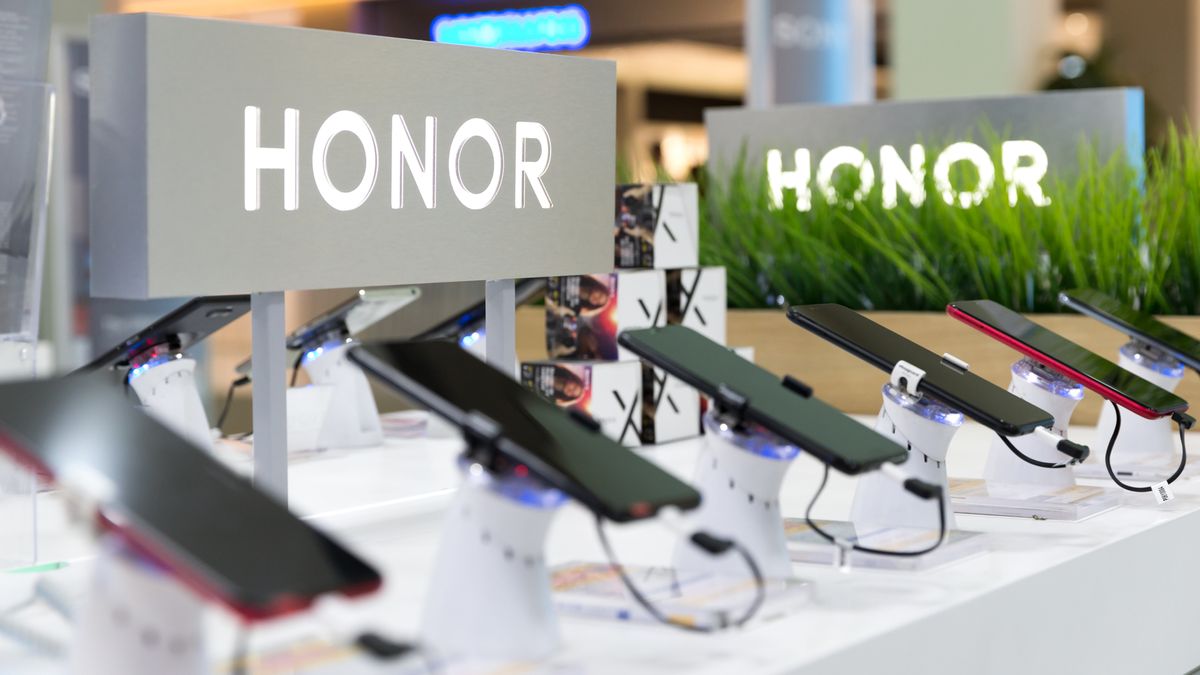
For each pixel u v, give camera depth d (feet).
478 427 4.35
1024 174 14.32
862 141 15.11
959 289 12.67
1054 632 6.02
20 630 4.91
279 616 3.35
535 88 8.02
